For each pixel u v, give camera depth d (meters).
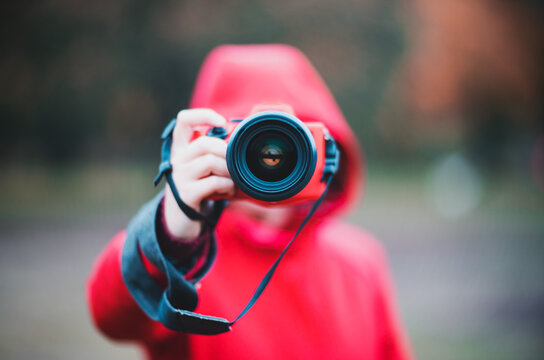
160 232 1.37
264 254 1.86
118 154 24.64
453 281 8.08
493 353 5.23
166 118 14.93
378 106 17.20
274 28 14.27
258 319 1.79
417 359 5.09
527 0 25.61
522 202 17.67
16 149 22.61
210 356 1.72
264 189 1.33
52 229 12.22
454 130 29.56
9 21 15.05
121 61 14.78
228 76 2.02
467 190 19.17
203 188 1.35
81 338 5.68
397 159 28.91
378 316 2.04
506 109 27.27
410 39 18.16
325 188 1.44
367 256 2.10
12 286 7.62
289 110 1.45
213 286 1.80
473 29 25.38
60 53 15.22
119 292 1.51
